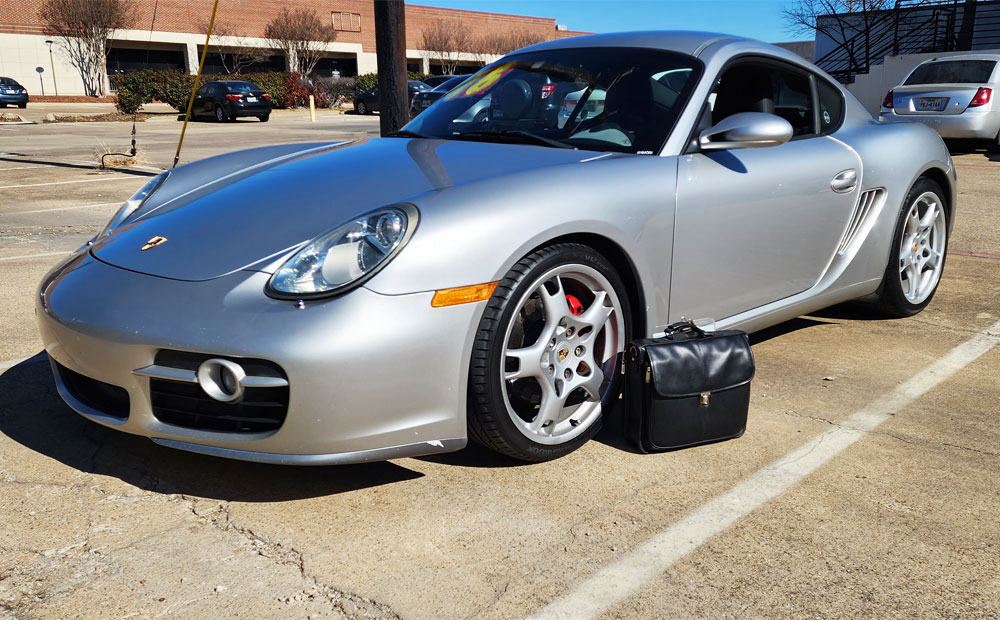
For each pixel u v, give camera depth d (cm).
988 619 182
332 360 208
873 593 191
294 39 4250
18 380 318
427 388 222
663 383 250
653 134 287
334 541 213
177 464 254
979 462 257
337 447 216
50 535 213
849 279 359
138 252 246
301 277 216
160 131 1998
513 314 233
